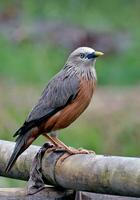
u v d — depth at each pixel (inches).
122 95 794.2
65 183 308.3
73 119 363.3
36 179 319.6
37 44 888.9
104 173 286.2
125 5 1062.4
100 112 733.9
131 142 689.0
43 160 319.6
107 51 926.4
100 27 980.6
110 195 311.6
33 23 949.2
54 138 360.2
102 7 1050.1
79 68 361.7
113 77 873.5
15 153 334.3
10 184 533.6
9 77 797.2
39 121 353.7
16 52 847.1
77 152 319.0
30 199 316.2
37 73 802.8
